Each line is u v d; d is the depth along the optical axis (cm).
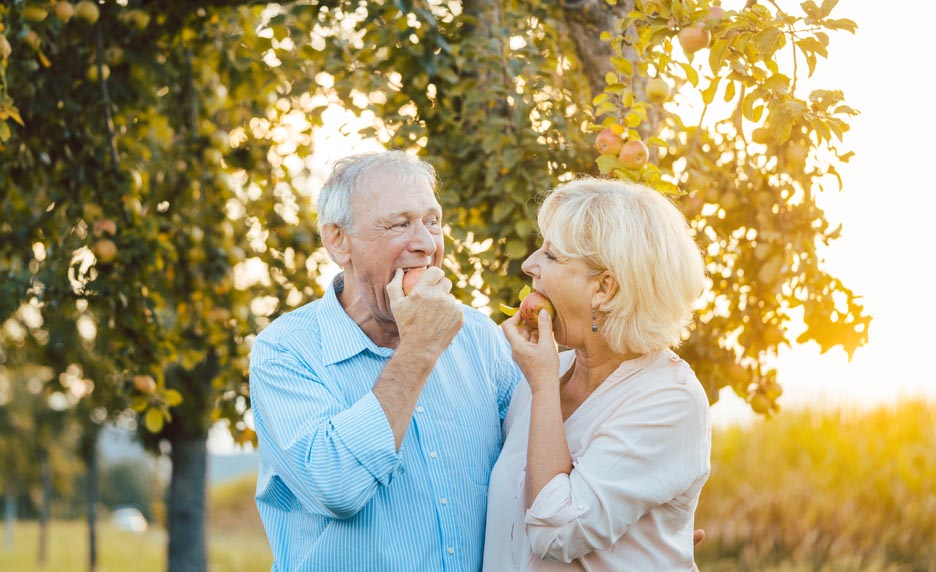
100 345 611
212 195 451
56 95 383
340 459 189
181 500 805
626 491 191
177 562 799
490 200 349
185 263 455
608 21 316
